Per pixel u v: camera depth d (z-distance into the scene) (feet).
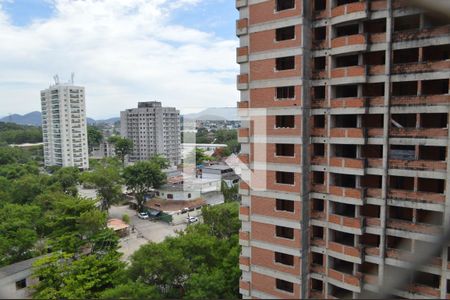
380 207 70.28
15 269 108.78
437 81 69.56
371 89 74.69
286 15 71.77
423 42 63.93
